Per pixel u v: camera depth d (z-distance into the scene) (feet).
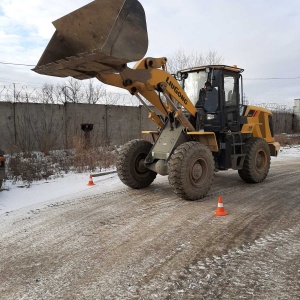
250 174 25.12
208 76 22.95
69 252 12.85
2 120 43.91
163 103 22.02
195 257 12.25
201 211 18.25
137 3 15.47
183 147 20.11
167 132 22.56
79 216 17.49
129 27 15.19
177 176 19.58
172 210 18.51
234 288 9.98
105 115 54.75
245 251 12.75
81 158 34.04
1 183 22.67
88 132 44.86
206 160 20.67
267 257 12.17
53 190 23.75
